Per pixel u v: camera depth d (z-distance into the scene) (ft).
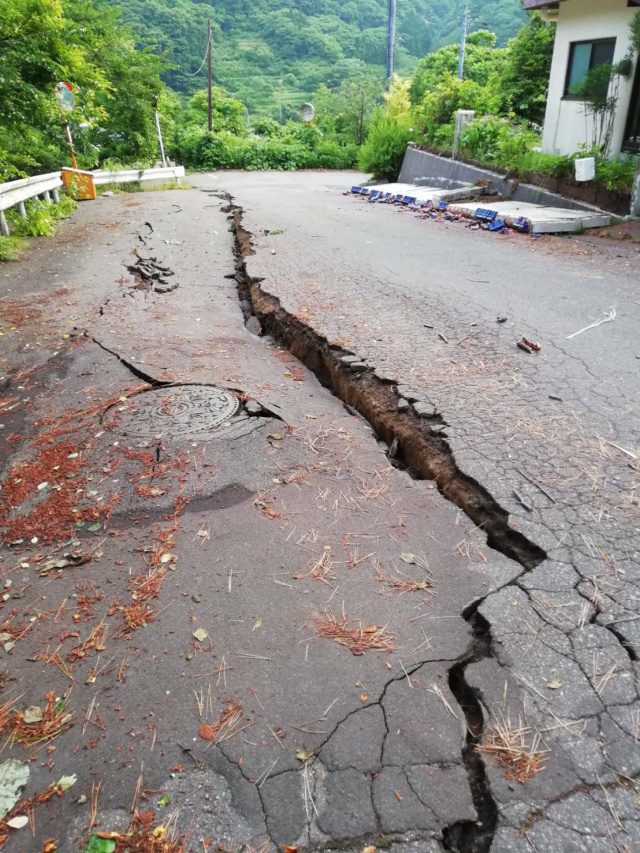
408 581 9.14
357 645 8.04
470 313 20.21
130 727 7.06
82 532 10.63
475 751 6.66
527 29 61.77
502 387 14.74
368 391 15.28
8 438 13.91
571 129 45.52
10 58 34.81
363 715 7.06
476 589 8.91
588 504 10.40
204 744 6.81
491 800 6.16
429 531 10.27
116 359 17.69
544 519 10.07
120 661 7.97
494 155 49.37
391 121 68.69
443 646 7.98
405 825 5.96
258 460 12.46
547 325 18.94
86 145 70.08
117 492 11.60
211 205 48.75
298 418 14.30
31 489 11.87
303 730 6.91
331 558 9.69
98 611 8.85
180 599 8.97
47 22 35.68
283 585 9.15
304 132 109.81
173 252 31.45
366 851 5.76
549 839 5.80
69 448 13.21
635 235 32.24
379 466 12.31
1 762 6.73
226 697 7.36
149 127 82.64
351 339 18.03
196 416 14.29
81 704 7.38
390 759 6.56
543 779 6.31
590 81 41.83
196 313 22.30
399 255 29.35
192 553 9.93
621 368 15.69
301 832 5.92
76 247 33.45
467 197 46.85
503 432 12.69
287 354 18.94
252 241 32.68
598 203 38.27
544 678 7.41
